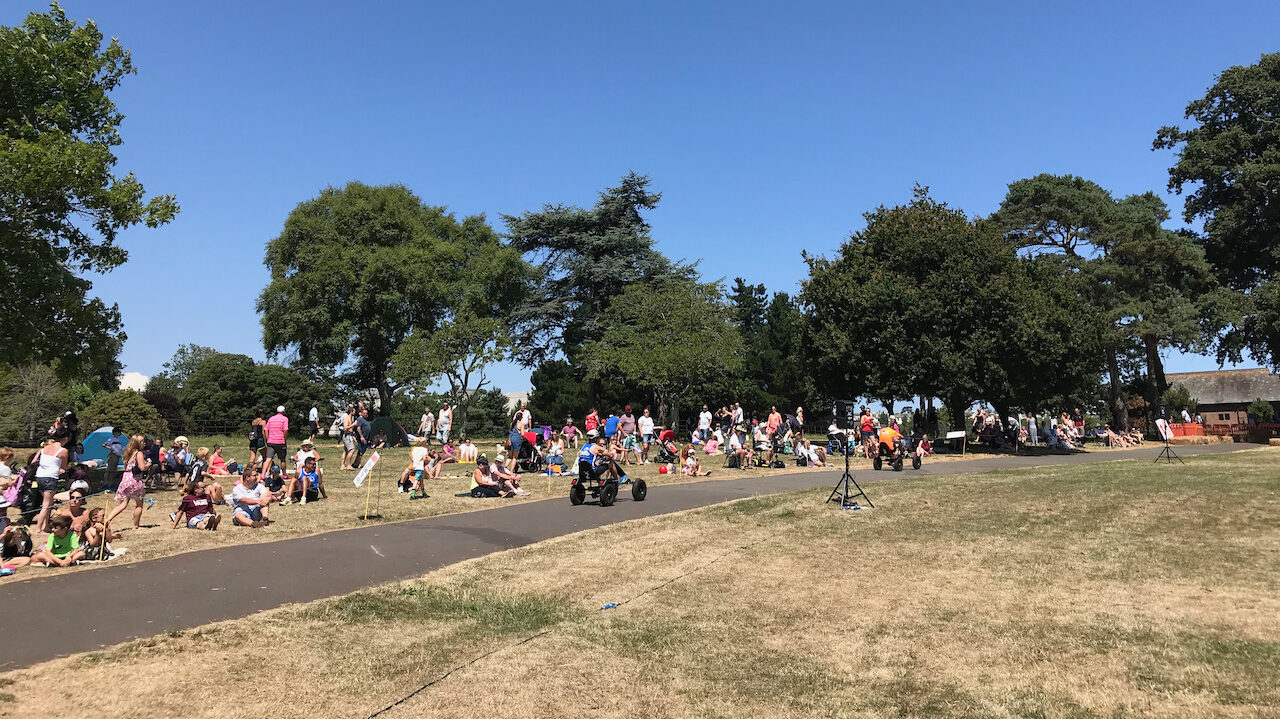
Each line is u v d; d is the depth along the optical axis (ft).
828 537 40.27
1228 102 151.43
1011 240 149.28
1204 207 157.48
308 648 22.57
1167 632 24.17
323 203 157.69
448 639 24.09
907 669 21.89
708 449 94.68
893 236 114.21
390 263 143.02
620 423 90.12
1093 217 141.08
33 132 58.80
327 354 148.46
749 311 212.23
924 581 31.40
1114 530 39.73
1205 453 93.04
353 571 31.68
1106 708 18.84
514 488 56.24
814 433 166.81
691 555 36.19
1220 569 31.58
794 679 21.22
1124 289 140.46
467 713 18.66
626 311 147.74
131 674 19.83
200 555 33.91
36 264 56.75
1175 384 197.06
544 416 154.92
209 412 145.07
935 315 102.27
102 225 62.28
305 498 51.70
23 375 117.29
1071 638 23.97
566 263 163.94
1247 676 20.35
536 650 23.29
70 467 48.62
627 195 167.02
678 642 24.25
